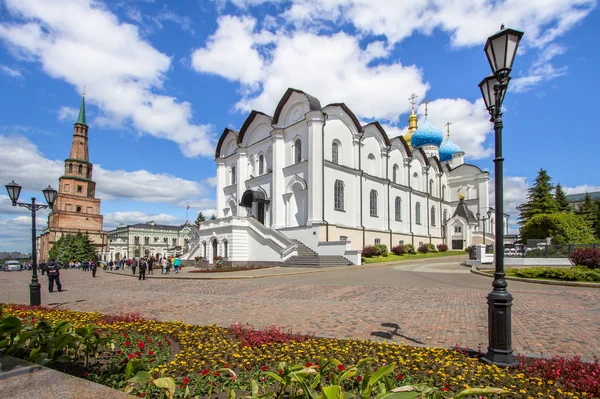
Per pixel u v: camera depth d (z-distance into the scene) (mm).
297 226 37031
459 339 8062
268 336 7719
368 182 43719
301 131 38719
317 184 36156
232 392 4090
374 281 19719
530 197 54562
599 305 11922
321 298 14195
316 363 6020
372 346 7137
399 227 49219
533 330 8750
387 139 46812
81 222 97312
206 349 6871
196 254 44094
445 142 74312
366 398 3488
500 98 6703
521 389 5102
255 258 36250
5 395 3301
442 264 32688
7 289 24359
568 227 38750
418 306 11992
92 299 16422
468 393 3314
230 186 49531
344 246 32781
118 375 5605
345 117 41031
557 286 17016
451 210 65938
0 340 5488
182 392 4977
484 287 16609
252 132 46531
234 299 14539
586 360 6629
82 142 103188
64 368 5988
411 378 5469
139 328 8727
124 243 109750
